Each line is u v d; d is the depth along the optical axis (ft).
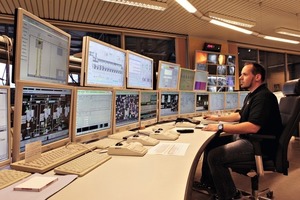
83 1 13.58
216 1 14.29
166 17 16.49
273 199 7.72
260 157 6.11
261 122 6.55
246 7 15.23
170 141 5.59
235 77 22.06
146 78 8.04
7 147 3.11
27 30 3.63
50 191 2.52
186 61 20.71
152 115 7.95
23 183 2.68
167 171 3.31
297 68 28.19
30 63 3.74
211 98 11.51
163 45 20.89
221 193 6.40
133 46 19.72
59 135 4.16
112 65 6.02
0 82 4.17
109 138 5.56
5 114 3.08
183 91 9.60
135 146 4.44
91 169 3.34
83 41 4.95
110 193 2.53
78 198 2.39
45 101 3.76
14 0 13.07
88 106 4.90
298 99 6.24
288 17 16.97
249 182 9.12
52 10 14.62
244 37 21.34
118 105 6.01
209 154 6.64
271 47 25.41
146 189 2.65
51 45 4.35
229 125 6.90
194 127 7.82
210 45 20.76
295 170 10.56
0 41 4.17
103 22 17.10
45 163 3.31
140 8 14.82
